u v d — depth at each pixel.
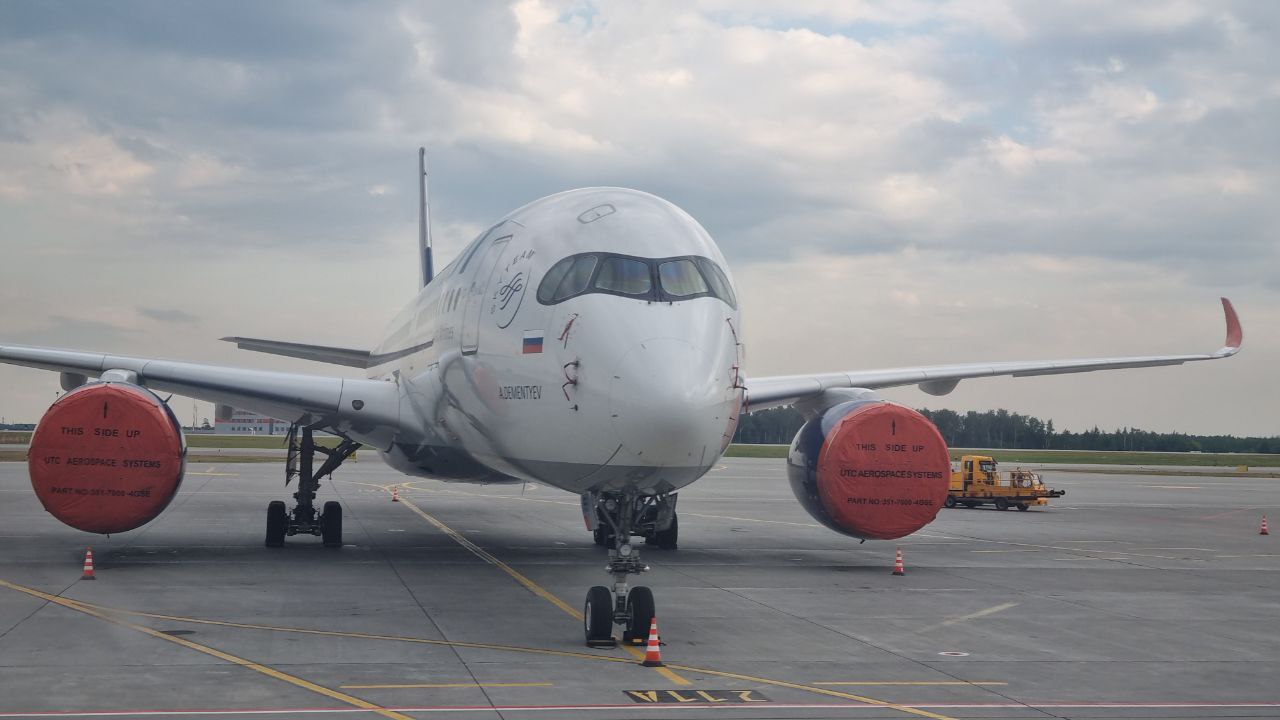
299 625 13.29
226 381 19.61
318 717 9.02
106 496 17.78
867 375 22.53
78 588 15.85
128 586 16.14
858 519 19.80
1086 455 130.50
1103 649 12.72
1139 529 30.62
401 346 22.69
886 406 20.09
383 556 20.81
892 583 18.31
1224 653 12.58
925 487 19.91
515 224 16.31
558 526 28.03
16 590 15.56
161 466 17.92
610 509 14.09
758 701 9.89
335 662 11.21
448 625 13.52
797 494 21.09
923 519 19.94
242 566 18.86
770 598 16.31
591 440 12.76
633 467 12.61
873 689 10.47
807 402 22.72
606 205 14.72
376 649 11.92
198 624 13.20
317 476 22.50
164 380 19.59
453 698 9.78
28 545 21.31
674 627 13.68
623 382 12.39
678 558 21.55
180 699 9.53
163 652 11.51
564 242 14.23
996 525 31.59
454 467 19.62
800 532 27.55
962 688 10.59
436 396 17.88
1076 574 19.94
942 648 12.62
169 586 16.23
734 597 16.34
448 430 17.81
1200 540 27.41
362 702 9.56
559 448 13.38
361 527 26.80
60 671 10.55
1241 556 23.66
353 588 16.48
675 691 10.22
